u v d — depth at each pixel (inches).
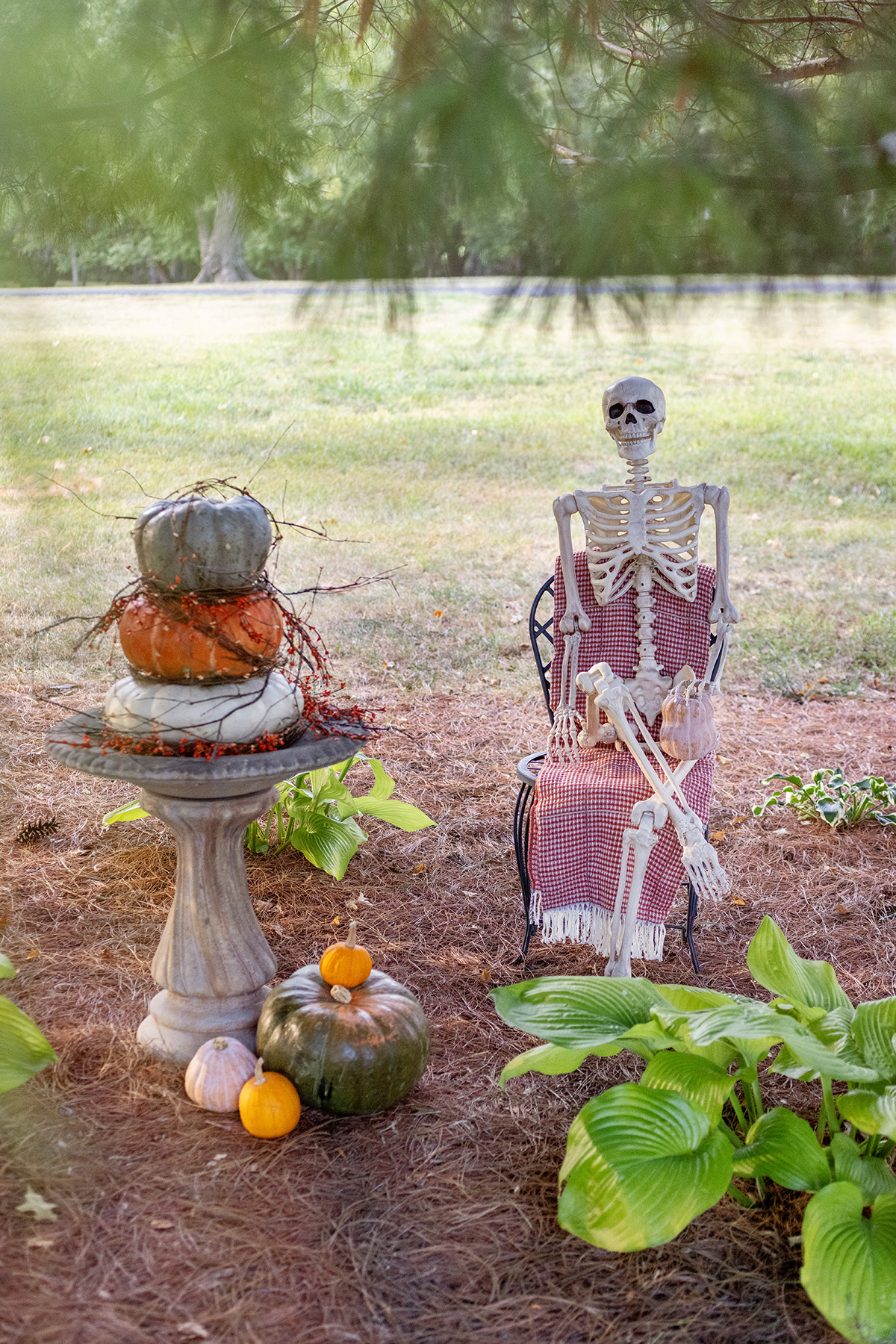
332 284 75.6
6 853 178.7
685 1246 101.6
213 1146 113.3
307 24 82.0
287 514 385.1
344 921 163.3
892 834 192.4
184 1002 128.8
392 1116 120.0
